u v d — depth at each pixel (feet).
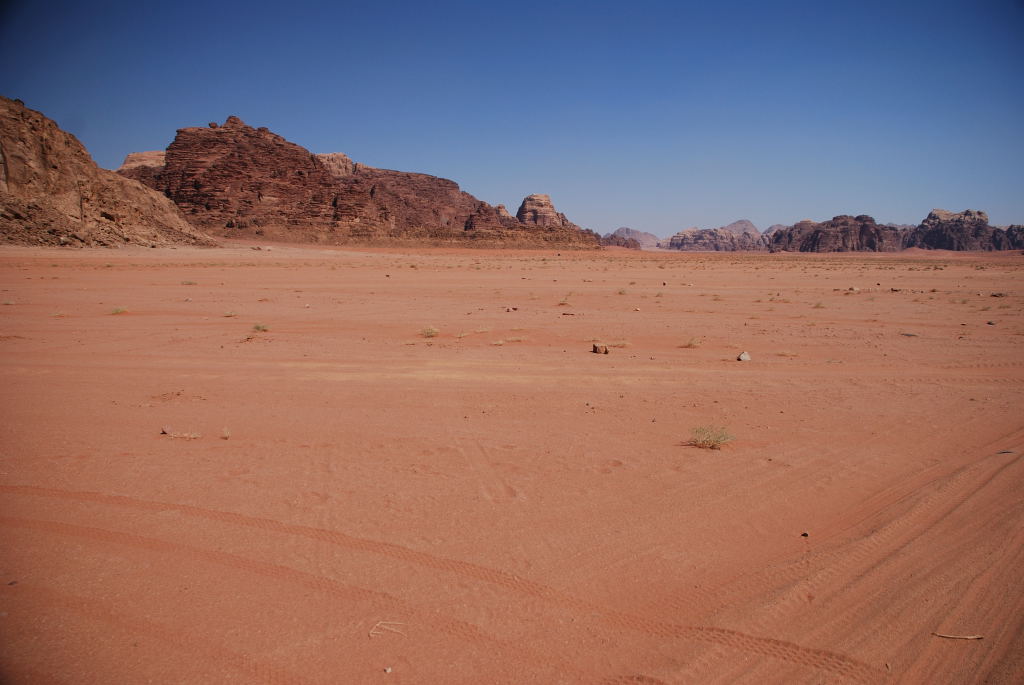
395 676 13.82
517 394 41.24
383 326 75.97
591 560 19.19
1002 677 13.93
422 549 19.71
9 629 15.11
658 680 13.83
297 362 52.54
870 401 39.78
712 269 264.31
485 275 193.26
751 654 14.82
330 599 16.83
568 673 14.08
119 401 38.99
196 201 570.05
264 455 28.58
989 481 25.55
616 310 94.99
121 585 17.28
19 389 42.06
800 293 130.11
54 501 22.97
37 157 255.29
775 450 29.94
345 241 573.33
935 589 17.60
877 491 24.84
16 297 104.22
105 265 189.78
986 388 43.57
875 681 13.91
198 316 84.12
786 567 18.89
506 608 16.58
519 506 23.13
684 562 19.16
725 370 49.88
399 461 27.91
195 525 21.09
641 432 32.76
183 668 13.89
